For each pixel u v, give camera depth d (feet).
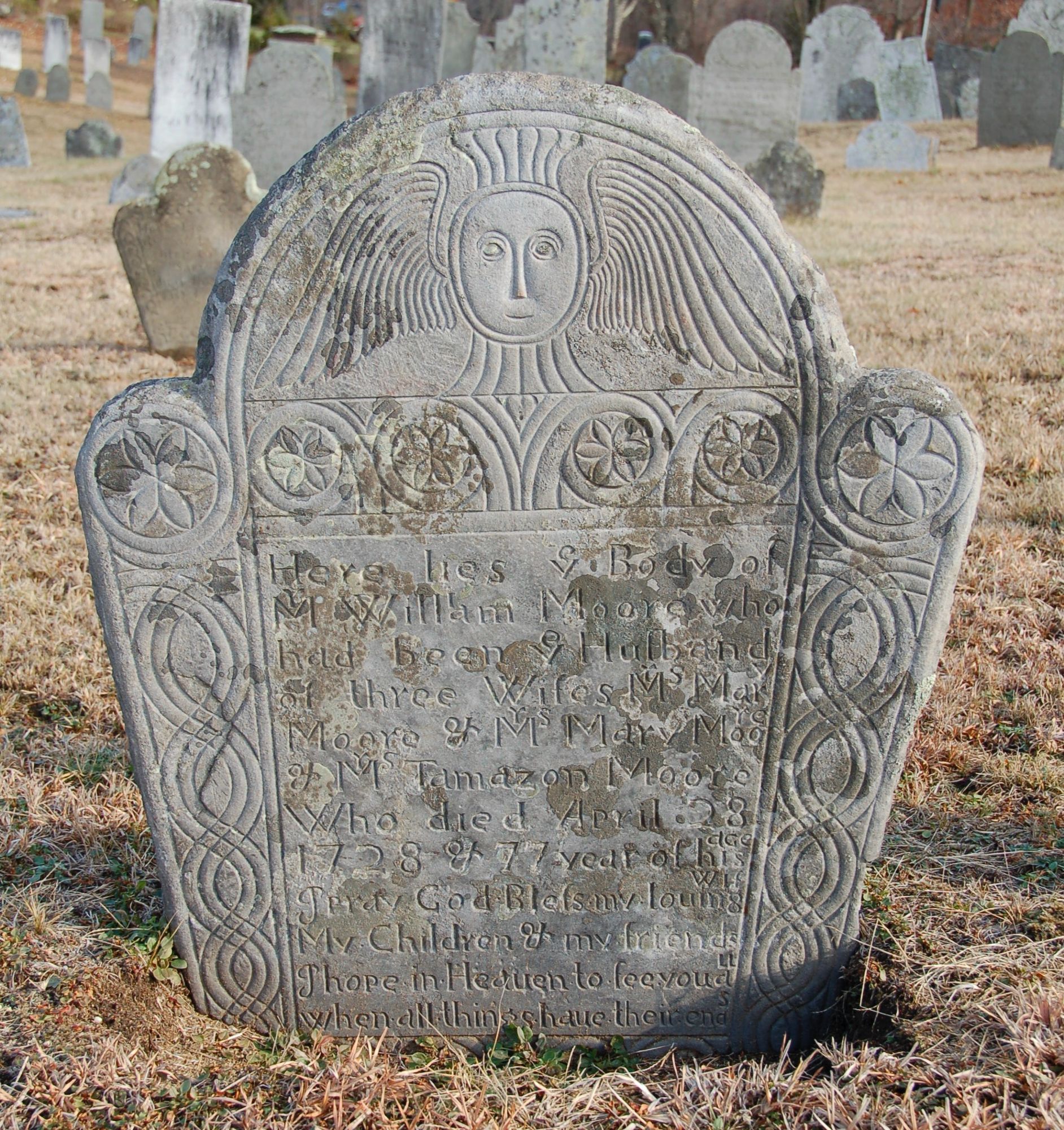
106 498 4.10
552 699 4.28
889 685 4.27
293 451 4.08
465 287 3.98
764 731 4.31
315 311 3.99
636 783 4.35
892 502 4.12
